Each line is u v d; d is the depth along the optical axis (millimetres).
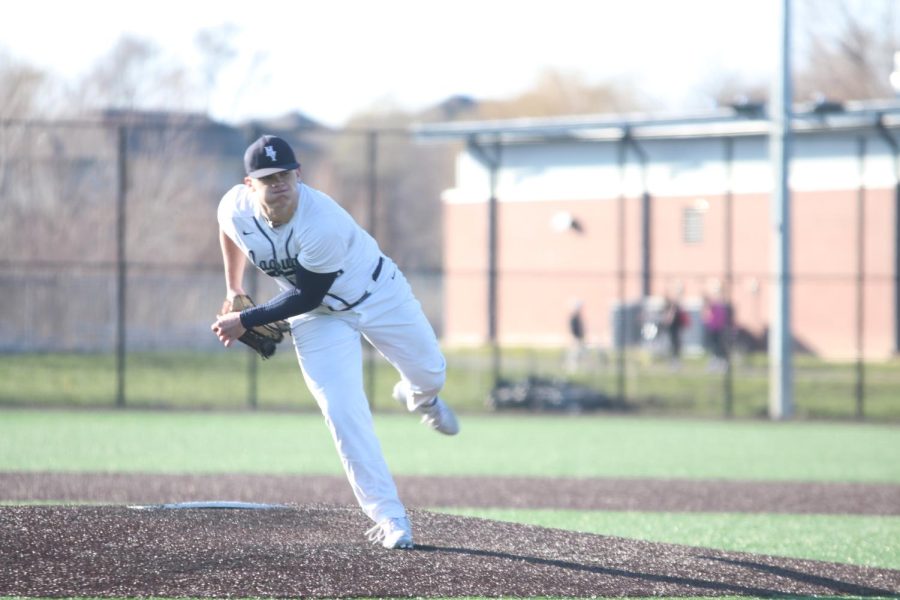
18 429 45969
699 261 87375
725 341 71062
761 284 85438
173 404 58438
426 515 21516
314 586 16406
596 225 90688
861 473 38156
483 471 36938
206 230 89750
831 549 23828
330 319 18562
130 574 16531
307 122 174375
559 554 18891
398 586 16594
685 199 87750
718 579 18031
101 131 88688
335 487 31547
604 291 90688
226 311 18906
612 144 89938
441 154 180250
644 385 70875
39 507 19938
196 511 20234
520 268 93562
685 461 40938
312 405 59844
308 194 17531
